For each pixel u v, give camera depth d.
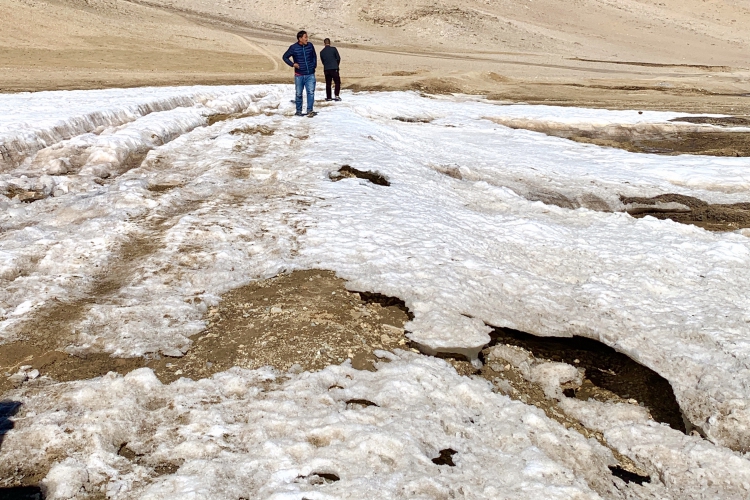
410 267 5.44
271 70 27.05
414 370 3.91
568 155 11.98
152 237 5.93
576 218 7.83
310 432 3.26
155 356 4.00
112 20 33.81
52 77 19.55
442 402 3.66
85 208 6.71
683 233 7.25
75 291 4.80
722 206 9.06
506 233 6.88
